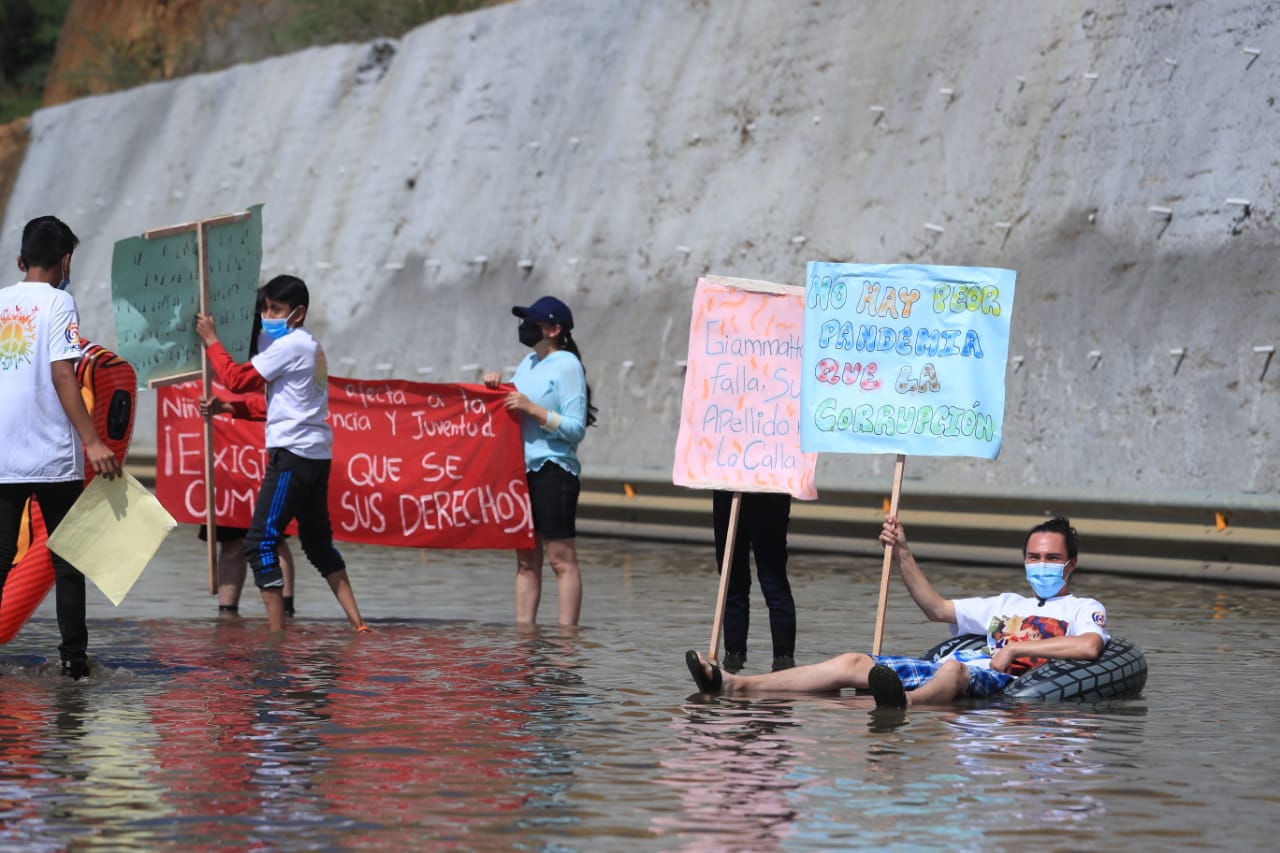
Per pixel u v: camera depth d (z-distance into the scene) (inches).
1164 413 1048.2
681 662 602.2
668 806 373.1
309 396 689.6
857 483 1058.1
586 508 1232.2
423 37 1823.3
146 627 700.0
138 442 1839.3
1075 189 1156.5
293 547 1082.7
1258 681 565.0
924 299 590.2
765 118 1422.2
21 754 424.8
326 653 621.0
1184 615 760.3
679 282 1413.6
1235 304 1032.2
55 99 2682.1
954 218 1232.8
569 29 1658.5
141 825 353.7
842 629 705.6
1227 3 1107.9
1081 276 1127.0
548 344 737.0
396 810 367.9
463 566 1000.9
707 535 1147.3
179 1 2516.0
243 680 551.8
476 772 406.9
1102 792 389.4
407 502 773.9
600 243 1501.0
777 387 623.2
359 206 1784.0
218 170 2027.6
